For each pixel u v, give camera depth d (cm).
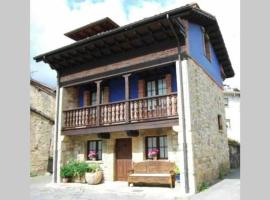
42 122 1850
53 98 2152
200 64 1267
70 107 1478
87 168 1328
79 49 1309
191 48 1167
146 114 1141
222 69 1770
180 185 1016
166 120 1084
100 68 1320
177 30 1097
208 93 1357
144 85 1318
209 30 1427
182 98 1063
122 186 1177
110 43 1240
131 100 1181
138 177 1142
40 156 1797
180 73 1083
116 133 1331
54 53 1371
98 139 1405
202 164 1116
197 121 1129
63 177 1363
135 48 1219
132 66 1212
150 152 1197
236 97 3366
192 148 1020
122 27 1131
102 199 956
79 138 1461
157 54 1155
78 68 1409
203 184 1080
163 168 1141
